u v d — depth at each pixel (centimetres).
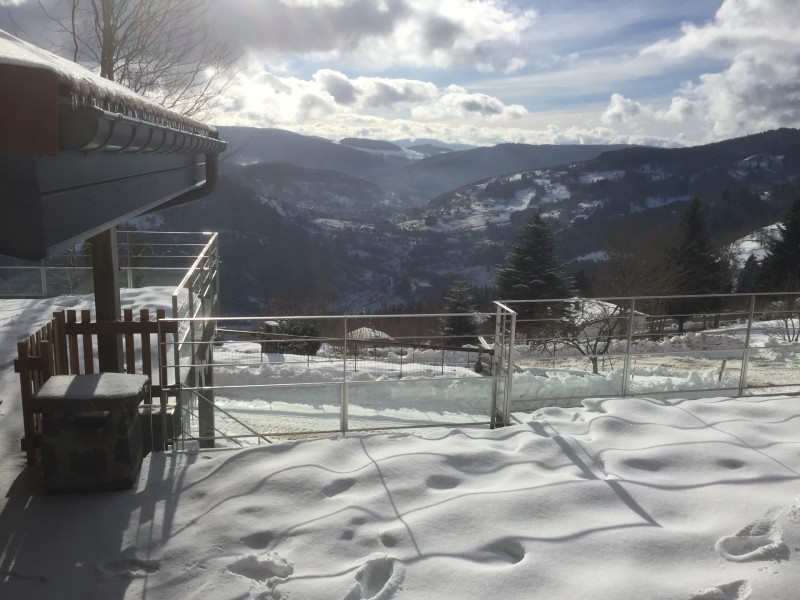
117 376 404
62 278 1042
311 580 293
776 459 407
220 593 287
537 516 342
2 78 185
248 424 499
